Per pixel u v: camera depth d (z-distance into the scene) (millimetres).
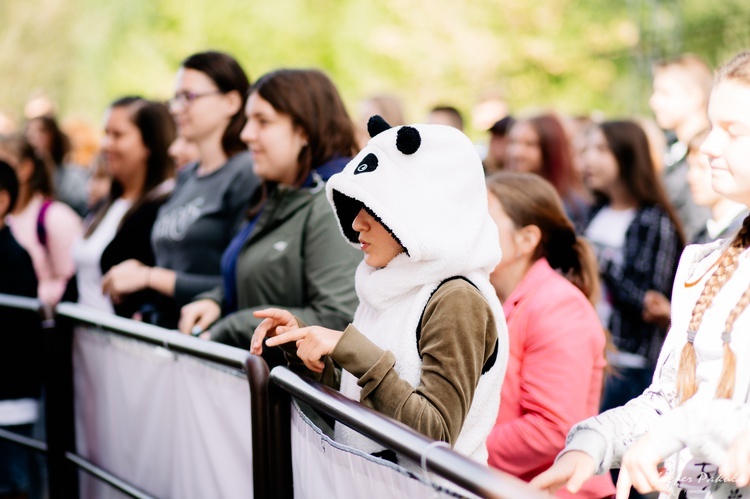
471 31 24484
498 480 2803
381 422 3428
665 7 21781
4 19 30484
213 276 7195
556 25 24078
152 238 7812
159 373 5812
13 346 7688
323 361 4461
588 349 5031
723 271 3412
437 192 3918
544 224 5387
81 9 28766
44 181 11320
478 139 23234
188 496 5508
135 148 8656
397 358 3938
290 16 25469
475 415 3988
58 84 29125
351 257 5719
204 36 26000
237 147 7375
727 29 21172
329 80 6090
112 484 6570
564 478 3381
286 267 5754
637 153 8406
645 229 8258
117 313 7449
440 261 3873
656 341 8125
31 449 7645
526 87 24234
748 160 3273
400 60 24797
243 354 4629
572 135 11352
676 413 3146
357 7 25250
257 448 4500
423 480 3193
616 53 23312
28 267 9234
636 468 3146
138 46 27047
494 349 3984
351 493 3703
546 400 4879
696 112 8883
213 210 7188
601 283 8352
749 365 3221
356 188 3959
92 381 6949
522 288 5219
